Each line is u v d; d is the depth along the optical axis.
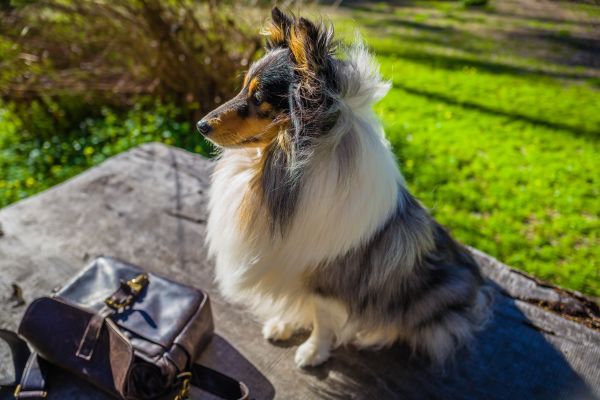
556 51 2.70
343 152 0.57
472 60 2.57
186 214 0.98
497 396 0.66
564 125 1.88
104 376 0.59
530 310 0.79
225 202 0.68
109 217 0.97
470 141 1.76
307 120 0.55
